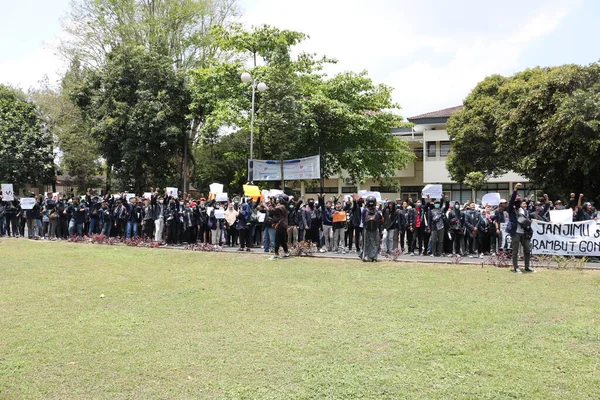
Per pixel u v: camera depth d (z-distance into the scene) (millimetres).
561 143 19078
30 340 6422
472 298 8805
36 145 37250
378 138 31250
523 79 27188
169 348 6105
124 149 29953
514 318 7375
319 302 8586
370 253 13648
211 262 13633
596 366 5379
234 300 8789
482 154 29719
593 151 17828
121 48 31734
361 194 19234
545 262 13094
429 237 15750
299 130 25250
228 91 28375
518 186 11547
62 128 38969
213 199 18844
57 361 5637
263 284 10305
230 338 6516
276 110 24609
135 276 11398
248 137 34594
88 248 16891
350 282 10469
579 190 21125
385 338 6457
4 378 5125
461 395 4664
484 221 15219
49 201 20938
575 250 13664
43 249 16609
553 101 19984
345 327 6996
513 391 4738
